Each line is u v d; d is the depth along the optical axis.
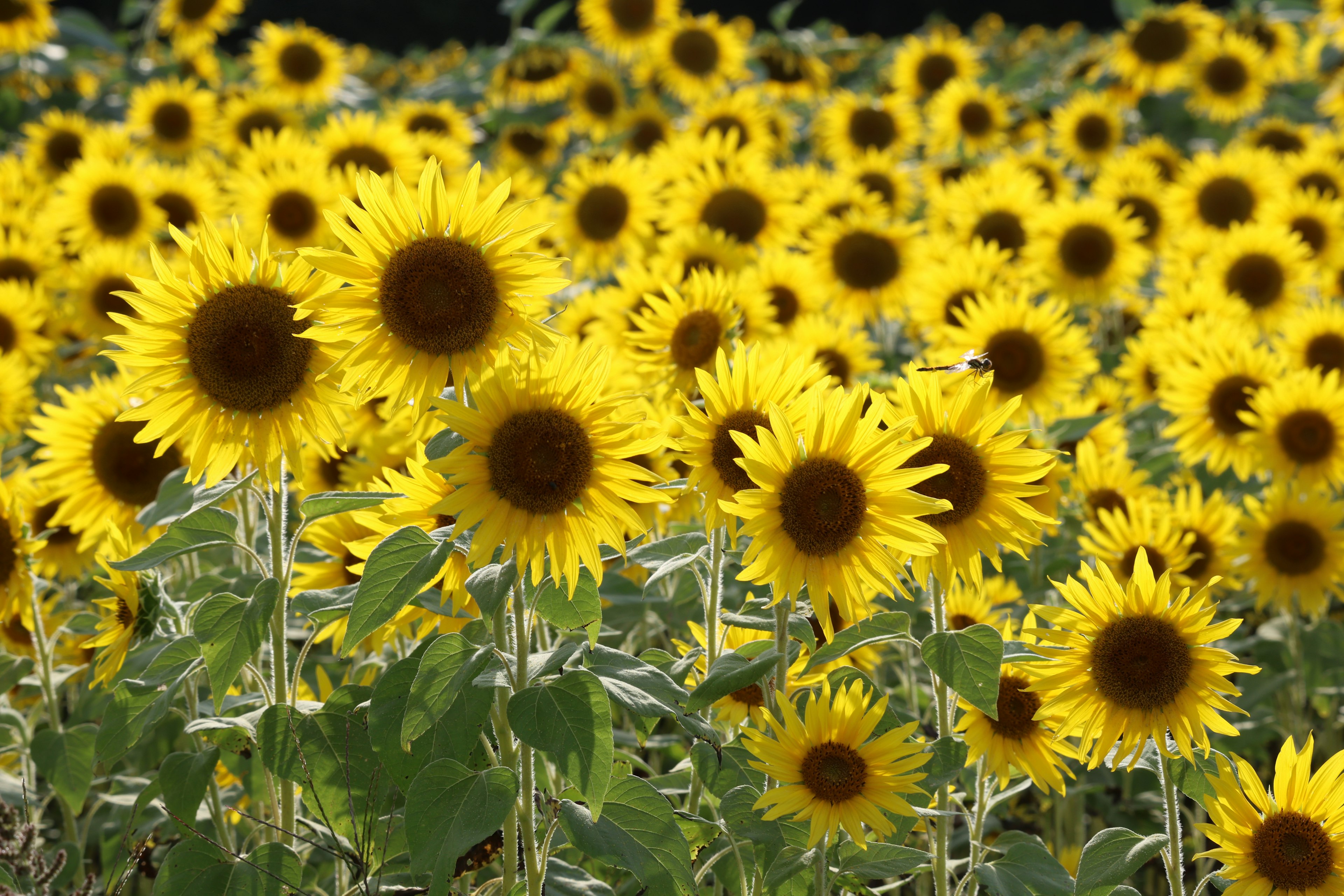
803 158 13.14
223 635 2.99
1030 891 3.10
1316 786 2.88
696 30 12.45
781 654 2.93
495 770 2.83
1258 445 5.91
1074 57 16.02
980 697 2.94
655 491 2.98
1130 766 3.02
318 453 5.44
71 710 5.07
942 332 6.80
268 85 12.34
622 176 8.31
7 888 3.08
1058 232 8.23
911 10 32.97
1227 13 15.26
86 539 4.80
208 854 3.05
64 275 8.05
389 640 3.89
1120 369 7.30
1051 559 5.44
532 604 3.01
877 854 3.10
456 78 14.87
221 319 3.05
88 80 14.35
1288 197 8.82
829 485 2.93
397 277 2.91
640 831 2.89
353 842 3.08
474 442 2.81
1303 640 5.33
